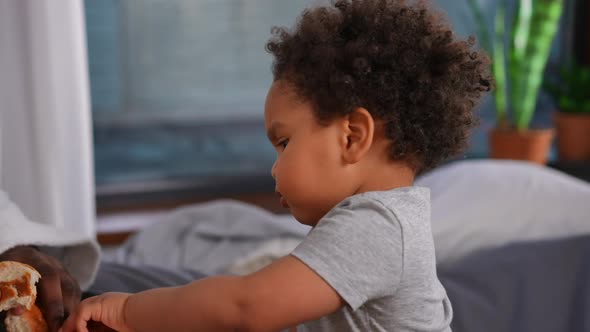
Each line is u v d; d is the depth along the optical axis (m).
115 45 3.02
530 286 1.57
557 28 3.38
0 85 1.89
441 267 1.76
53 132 1.92
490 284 1.58
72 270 1.15
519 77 2.94
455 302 1.52
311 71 0.79
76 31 1.99
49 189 1.93
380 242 0.75
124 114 3.08
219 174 3.19
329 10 0.85
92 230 2.13
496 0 3.25
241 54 3.14
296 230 2.10
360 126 0.79
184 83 3.12
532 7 2.91
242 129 3.21
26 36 1.89
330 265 0.73
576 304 1.54
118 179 3.07
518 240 1.83
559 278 1.59
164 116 3.13
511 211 1.94
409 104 0.80
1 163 1.91
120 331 0.77
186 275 1.37
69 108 2.01
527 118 2.98
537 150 2.90
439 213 1.95
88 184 2.08
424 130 0.81
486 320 1.50
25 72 1.90
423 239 0.79
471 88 0.87
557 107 3.32
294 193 0.81
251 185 3.17
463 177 2.08
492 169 2.11
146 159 3.13
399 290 0.77
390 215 0.77
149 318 0.75
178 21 3.05
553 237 1.81
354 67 0.78
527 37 2.92
